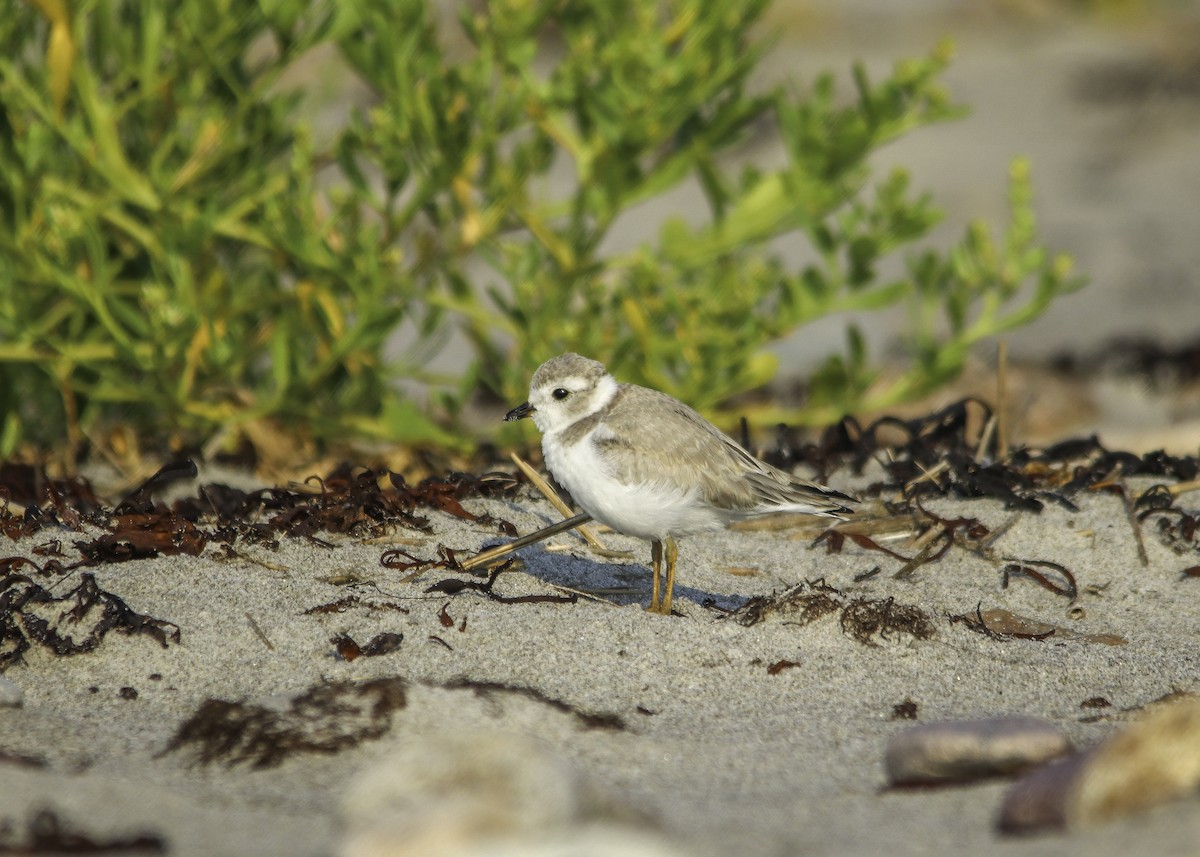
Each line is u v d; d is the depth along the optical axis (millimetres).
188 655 7051
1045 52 31219
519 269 12023
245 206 11562
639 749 6020
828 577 8945
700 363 11773
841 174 11484
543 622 7562
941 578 8914
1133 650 7750
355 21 11031
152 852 4547
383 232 12734
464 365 16891
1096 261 21266
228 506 9555
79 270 11258
